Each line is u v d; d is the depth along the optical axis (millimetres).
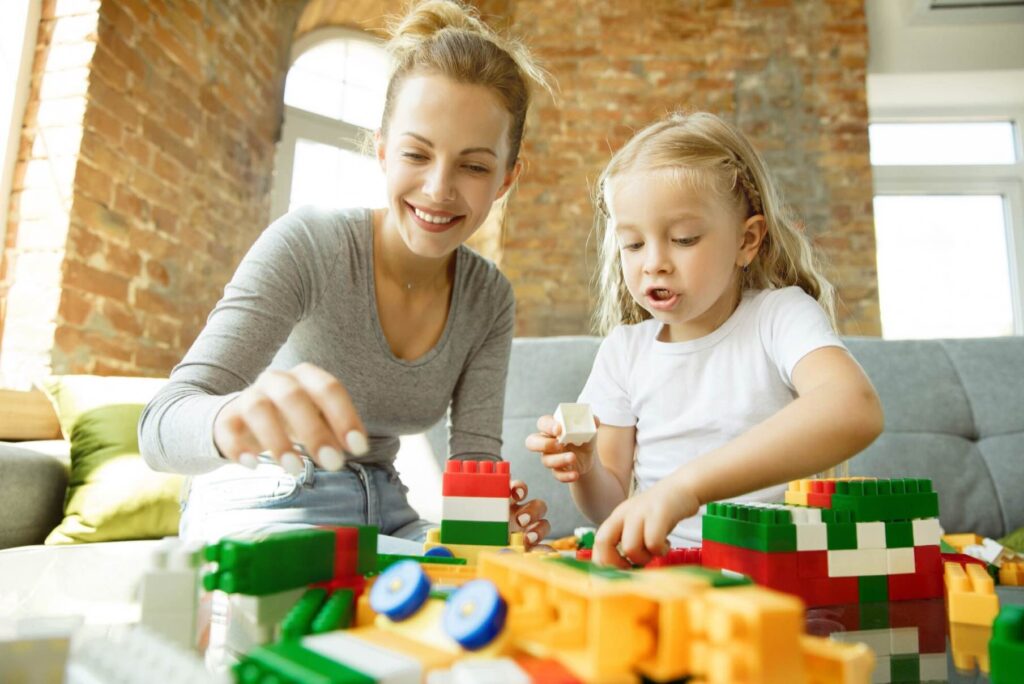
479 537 695
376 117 3578
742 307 1089
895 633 472
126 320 2172
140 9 2232
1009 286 3439
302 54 3350
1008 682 340
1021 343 1758
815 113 3273
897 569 618
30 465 1377
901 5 3381
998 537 1553
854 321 3070
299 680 276
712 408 1052
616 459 1163
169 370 2361
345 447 524
